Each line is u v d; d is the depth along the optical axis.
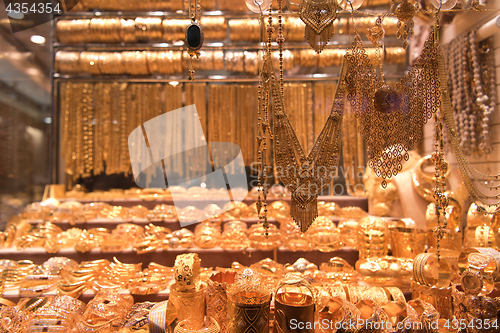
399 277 1.52
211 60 2.45
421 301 1.31
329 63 2.40
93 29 2.45
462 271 1.43
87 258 1.86
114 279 1.64
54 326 1.21
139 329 1.28
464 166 1.54
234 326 1.18
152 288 1.56
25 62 2.59
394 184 2.05
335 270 1.67
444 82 1.43
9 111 2.68
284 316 1.16
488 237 1.56
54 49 2.57
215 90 2.53
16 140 2.68
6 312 1.22
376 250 1.69
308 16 1.37
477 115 1.91
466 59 1.95
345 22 2.04
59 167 2.66
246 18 2.39
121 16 2.46
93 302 1.36
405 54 2.27
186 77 2.52
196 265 1.35
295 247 1.80
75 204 2.21
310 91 2.47
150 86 2.56
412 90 1.41
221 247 1.82
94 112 2.62
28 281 1.58
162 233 1.89
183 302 1.30
